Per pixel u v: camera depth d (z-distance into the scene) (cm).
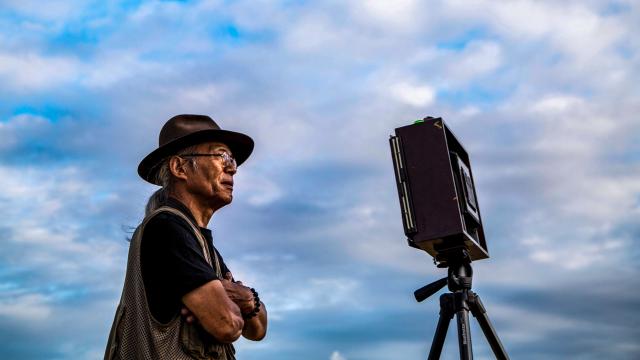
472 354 486
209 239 436
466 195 535
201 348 394
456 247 509
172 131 445
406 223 514
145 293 398
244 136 457
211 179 439
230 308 396
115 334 407
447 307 503
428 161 518
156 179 454
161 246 401
